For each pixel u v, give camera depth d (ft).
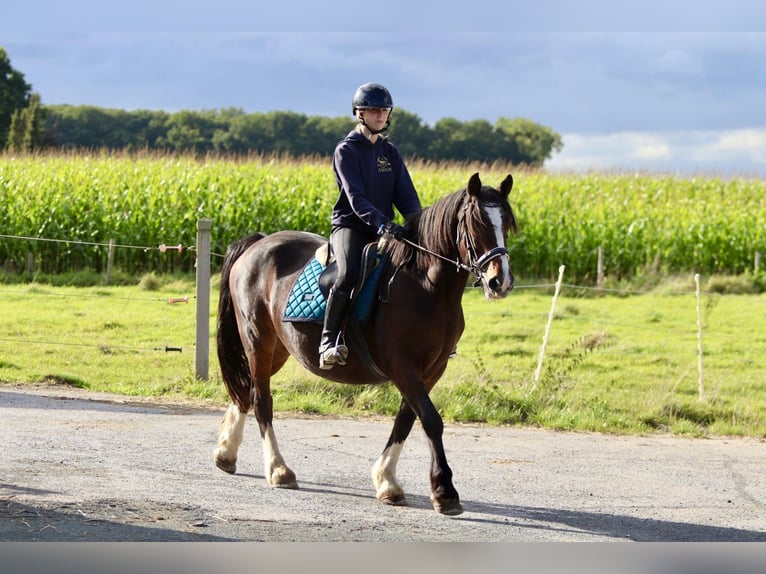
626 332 52.80
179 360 40.01
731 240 80.64
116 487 19.74
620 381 39.75
